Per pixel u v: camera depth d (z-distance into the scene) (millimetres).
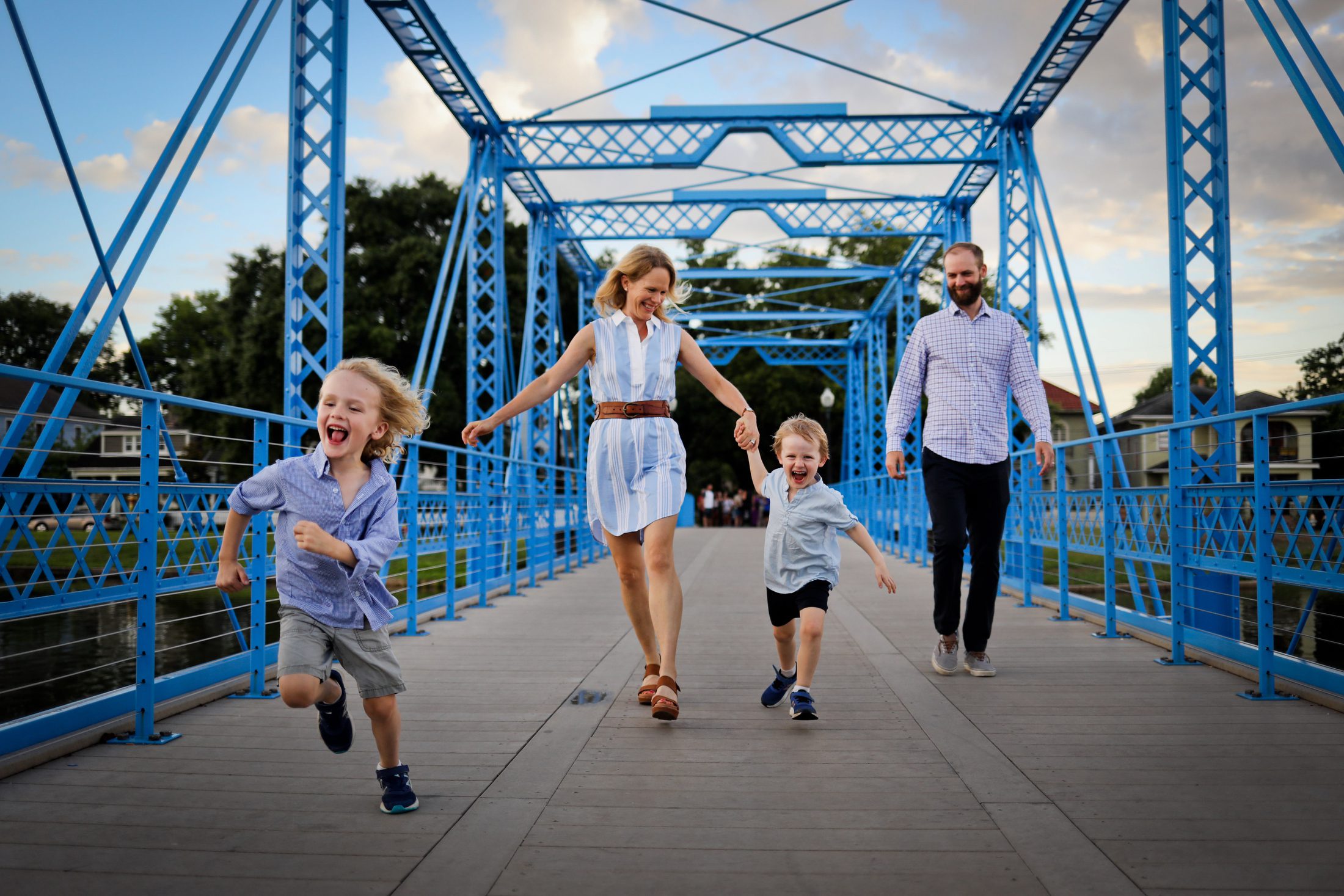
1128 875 1973
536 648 5238
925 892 1895
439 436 27234
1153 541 5066
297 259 6457
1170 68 6250
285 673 2217
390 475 2465
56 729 2941
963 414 4316
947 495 4332
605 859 2078
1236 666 4305
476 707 3689
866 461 25609
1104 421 9047
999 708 3635
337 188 6469
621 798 2520
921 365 4492
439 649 5215
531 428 14461
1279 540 3791
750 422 3703
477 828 2277
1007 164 11125
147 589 3139
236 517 2381
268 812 2395
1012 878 1962
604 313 3725
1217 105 6184
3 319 33406
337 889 1905
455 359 27469
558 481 15055
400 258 27156
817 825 2303
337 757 2918
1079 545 6219
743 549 15359
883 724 3373
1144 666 4574
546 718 3484
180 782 2645
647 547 3484
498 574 9141
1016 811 2400
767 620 6457
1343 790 2564
